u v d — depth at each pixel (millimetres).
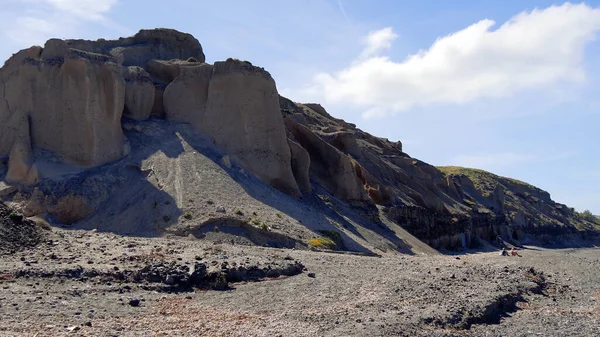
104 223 33375
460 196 89125
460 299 21938
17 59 41812
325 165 52594
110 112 39625
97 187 35656
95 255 23391
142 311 17703
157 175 37156
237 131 42750
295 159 46812
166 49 51938
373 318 18422
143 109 43531
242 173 40531
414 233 58969
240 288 21875
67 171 37406
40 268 20109
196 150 40500
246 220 33438
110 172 37219
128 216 33750
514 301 24125
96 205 34938
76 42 46281
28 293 17875
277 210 37344
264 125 43531
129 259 22922
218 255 25422
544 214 122500
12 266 20219
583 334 20359
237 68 43688
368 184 58875
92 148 38219
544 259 42344
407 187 67500
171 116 44156
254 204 36625
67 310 16766
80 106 38688
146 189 36031
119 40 50656
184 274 21375
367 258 31266
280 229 34219
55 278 19672
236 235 32281
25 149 37625
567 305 25156
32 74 40344
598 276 34750
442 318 19266
